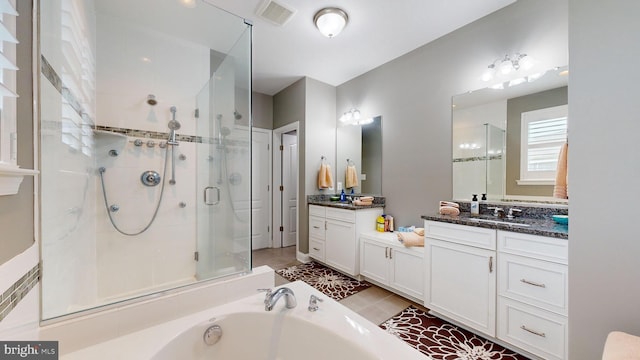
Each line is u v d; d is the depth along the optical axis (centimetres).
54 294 107
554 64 181
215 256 216
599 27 107
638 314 100
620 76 103
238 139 223
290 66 310
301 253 345
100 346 99
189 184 227
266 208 403
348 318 120
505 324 155
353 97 343
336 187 365
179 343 108
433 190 251
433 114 251
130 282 197
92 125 179
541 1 186
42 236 97
